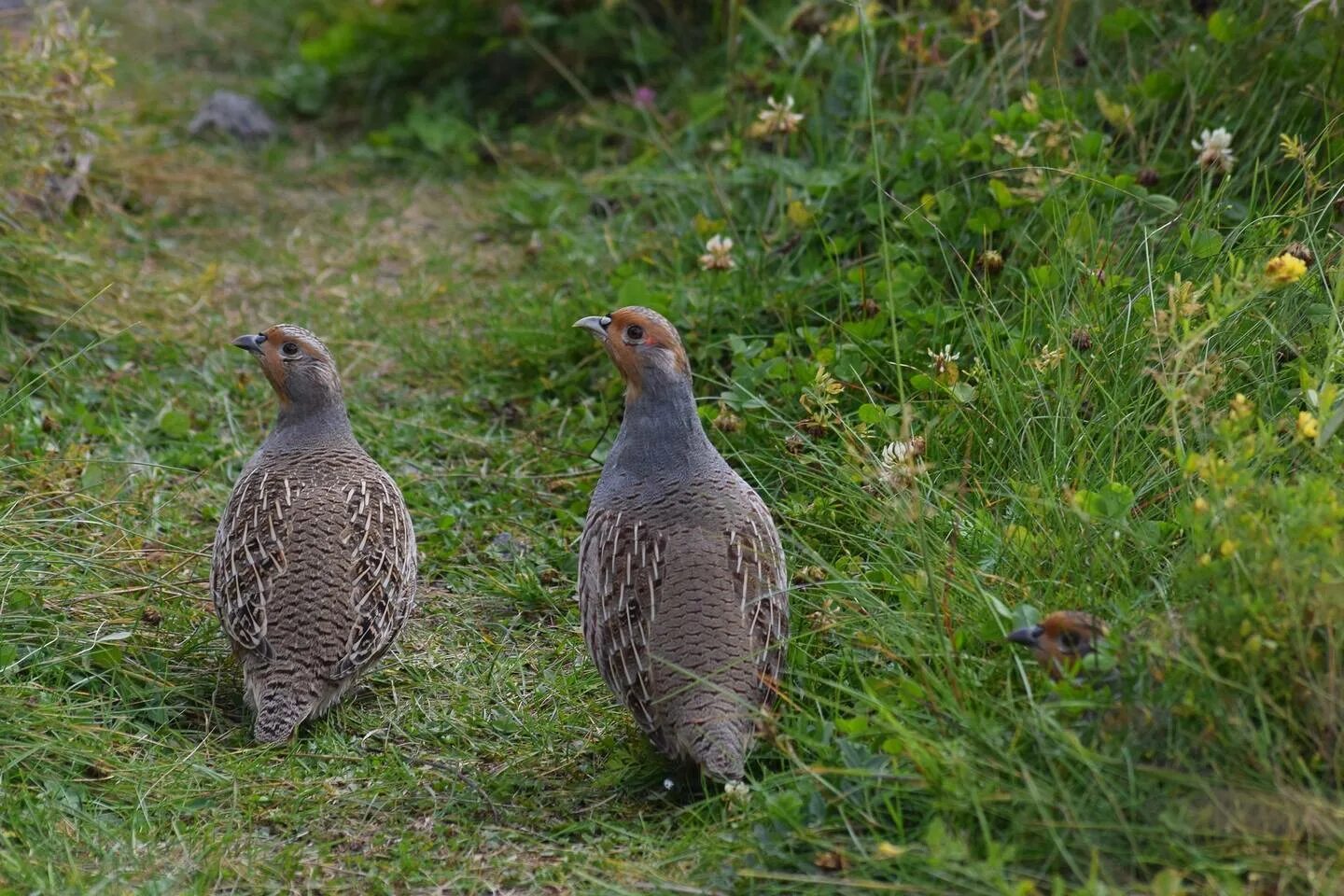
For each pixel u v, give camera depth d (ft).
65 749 20.85
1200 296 24.80
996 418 25.27
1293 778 17.15
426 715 22.95
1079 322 25.79
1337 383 22.91
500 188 42.37
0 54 34.76
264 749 21.53
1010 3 35.55
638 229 37.65
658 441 21.72
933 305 28.76
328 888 18.69
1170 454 21.53
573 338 33.42
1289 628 17.53
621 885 18.30
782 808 18.30
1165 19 34.24
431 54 48.42
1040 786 17.70
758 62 39.86
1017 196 30.37
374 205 42.60
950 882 16.84
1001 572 21.74
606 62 46.88
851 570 23.54
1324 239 26.81
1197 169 30.83
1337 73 30.48
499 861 19.16
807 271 32.01
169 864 18.93
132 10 55.06
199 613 25.00
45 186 37.14
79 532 26.81
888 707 19.57
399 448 31.22
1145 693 18.02
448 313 36.17
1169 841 16.62
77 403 31.17
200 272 38.14
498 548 28.02
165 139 45.80
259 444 31.17
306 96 48.62
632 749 21.54
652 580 20.38
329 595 22.21
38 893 17.87
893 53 37.52
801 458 25.95
